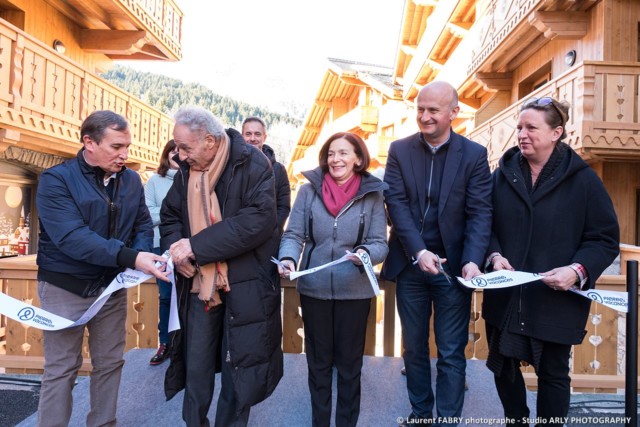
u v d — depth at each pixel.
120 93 10.67
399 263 2.70
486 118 11.44
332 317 2.55
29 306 2.16
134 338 4.07
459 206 2.54
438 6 13.57
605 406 3.34
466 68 11.81
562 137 2.31
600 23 7.42
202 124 2.24
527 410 2.47
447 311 2.58
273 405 3.08
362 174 2.60
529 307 2.25
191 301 2.42
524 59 10.34
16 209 9.89
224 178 2.35
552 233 2.27
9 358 3.82
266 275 2.40
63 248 2.20
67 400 2.32
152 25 11.21
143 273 2.36
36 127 7.27
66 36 10.39
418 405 2.67
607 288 3.73
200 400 2.39
